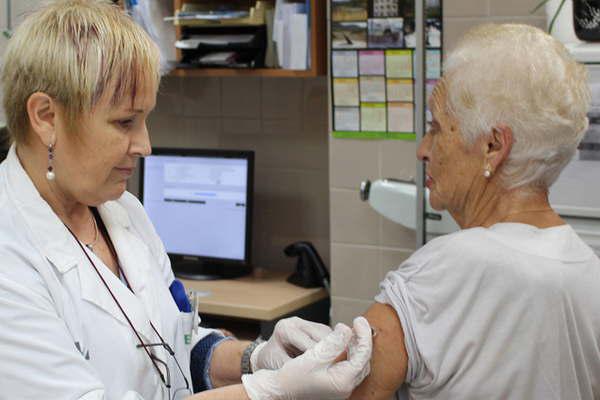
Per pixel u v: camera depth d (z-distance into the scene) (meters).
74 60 1.36
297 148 3.74
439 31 2.64
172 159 3.65
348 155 3.27
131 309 1.52
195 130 3.90
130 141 1.43
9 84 1.40
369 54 3.19
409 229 3.18
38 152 1.44
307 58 3.35
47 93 1.38
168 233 3.67
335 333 1.45
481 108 1.40
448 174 1.47
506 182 1.43
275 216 3.82
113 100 1.38
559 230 1.44
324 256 3.76
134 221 1.73
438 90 1.47
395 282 1.47
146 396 1.52
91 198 1.45
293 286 3.50
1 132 1.60
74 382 1.34
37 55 1.37
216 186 3.60
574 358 1.40
